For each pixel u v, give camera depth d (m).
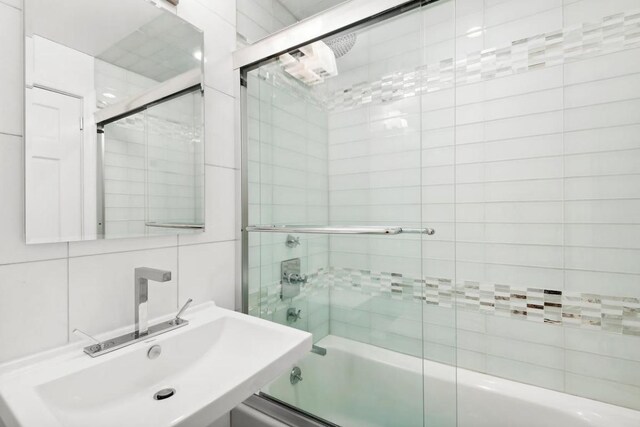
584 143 1.23
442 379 1.37
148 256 1.04
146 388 0.85
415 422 1.21
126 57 1.00
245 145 1.43
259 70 1.43
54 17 0.83
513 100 1.36
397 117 1.25
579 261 1.26
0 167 0.73
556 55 1.27
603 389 1.23
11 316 0.74
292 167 1.42
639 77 1.14
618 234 1.19
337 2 1.69
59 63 0.84
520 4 1.33
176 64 1.15
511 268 1.39
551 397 1.27
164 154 1.10
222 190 1.34
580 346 1.27
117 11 0.98
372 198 1.31
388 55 1.24
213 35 1.32
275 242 1.45
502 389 1.33
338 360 1.36
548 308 1.32
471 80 1.44
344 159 1.35
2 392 0.64
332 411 1.31
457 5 1.45
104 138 0.94
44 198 0.80
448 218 1.51
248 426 1.30
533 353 1.36
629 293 1.18
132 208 1.00
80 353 0.82
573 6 1.23
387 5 1.13
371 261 1.32
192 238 1.20
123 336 0.91
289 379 1.36
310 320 1.42
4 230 0.74
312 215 1.40
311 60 1.36
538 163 1.32
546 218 1.31
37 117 0.79
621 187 1.18
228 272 1.36
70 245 0.85
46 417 0.56
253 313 1.44
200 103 1.23
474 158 1.44
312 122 1.38
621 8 1.16
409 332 1.24
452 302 1.51
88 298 0.88
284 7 1.75
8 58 0.75
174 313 1.11
